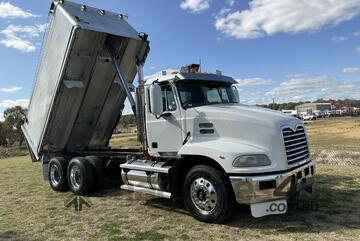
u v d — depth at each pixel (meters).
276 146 6.22
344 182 9.46
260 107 7.38
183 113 7.18
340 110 109.06
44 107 10.09
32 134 11.11
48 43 9.63
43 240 6.03
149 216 7.17
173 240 5.72
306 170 6.75
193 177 6.63
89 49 9.12
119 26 9.62
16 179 13.07
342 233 5.70
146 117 7.86
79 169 9.37
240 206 7.41
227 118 6.66
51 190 10.52
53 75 9.51
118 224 6.73
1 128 53.72
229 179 6.20
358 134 30.72
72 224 6.86
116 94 10.52
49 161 10.74
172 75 7.40
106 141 11.94
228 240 5.60
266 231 5.94
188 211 7.34
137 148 9.88
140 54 9.95
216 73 8.07
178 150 7.25
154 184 7.54
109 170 9.62
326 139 27.59
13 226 6.89
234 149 6.20
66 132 10.63
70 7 9.12
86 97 10.02
